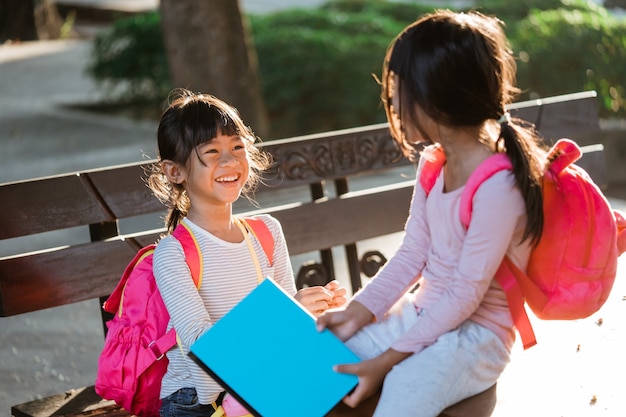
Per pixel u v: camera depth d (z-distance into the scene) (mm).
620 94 10969
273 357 2346
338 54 10844
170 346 2762
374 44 11023
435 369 2262
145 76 12258
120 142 10672
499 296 2385
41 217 3289
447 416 2330
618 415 2289
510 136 2287
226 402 2693
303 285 3965
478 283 2252
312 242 3910
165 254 2805
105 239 3455
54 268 3262
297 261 6762
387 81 2381
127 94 12688
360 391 2271
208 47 9141
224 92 9195
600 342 2820
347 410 2406
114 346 2836
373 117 10719
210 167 2842
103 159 9828
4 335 5609
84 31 20625
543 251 2344
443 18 2299
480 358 2312
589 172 4633
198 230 2873
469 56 2225
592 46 10852
